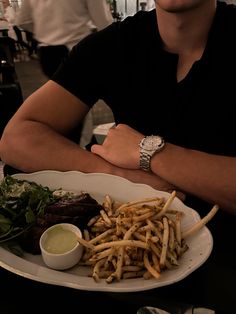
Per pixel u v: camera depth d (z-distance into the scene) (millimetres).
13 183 758
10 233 647
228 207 705
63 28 2492
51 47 2592
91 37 1057
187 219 635
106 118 3131
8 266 555
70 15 2455
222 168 717
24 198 711
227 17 906
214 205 682
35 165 867
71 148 881
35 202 708
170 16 850
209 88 896
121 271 527
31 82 4316
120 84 1020
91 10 2457
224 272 550
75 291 538
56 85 1017
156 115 979
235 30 892
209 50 885
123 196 735
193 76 892
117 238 580
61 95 1009
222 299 504
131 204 647
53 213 667
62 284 515
